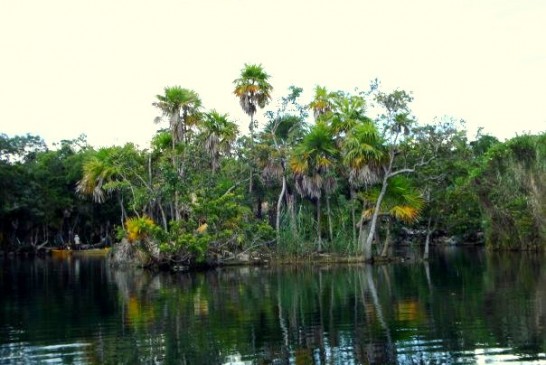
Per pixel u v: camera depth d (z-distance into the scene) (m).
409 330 15.69
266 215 49.12
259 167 48.88
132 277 34.56
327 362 12.65
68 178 70.31
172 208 46.41
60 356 13.81
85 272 39.31
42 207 67.06
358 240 42.94
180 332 16.33
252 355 13.44
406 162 45.38
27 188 67.06
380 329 15.93
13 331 17.00
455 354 12.98
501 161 52.91
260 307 20.52
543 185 49.34
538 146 50.19
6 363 13.25
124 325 17.62
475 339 14.35
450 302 20.42
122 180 48.94
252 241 42.03
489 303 19.94
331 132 44.09
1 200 64.75
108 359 13.44
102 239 75.38
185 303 22.03
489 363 12.20
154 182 46.50
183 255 38.91
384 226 50.28
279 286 27.17
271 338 15.20
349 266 39.34
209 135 46.88
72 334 16.39
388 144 42.53
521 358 12.48
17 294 26.31
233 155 51.03
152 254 39.22
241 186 49.88
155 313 19.77
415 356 12.91
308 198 49.91
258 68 49.81
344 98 44.81
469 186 52.44
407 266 38.12
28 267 45.72
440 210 49.25
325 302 21.34
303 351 13.68
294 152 44.06
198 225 41.00
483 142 68.56
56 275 37.03
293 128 52.69
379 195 42.72
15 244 71.06
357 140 40.34
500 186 52.28
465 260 42.94
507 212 52.44
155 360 13.25
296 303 21.31
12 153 71.94
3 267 46.03
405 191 42.78
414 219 44.62
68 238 76.44
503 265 36.84
